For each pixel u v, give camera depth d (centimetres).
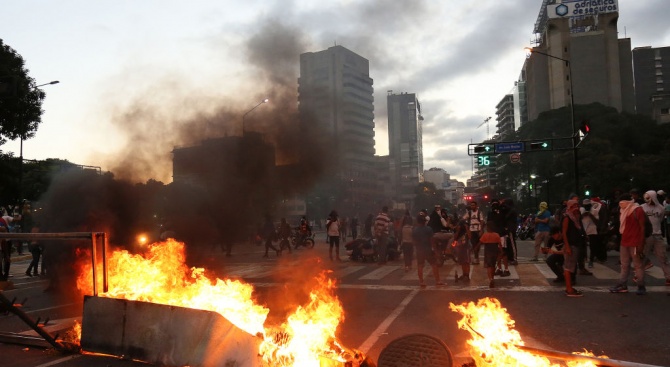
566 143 7200
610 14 10538
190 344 470
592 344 543
